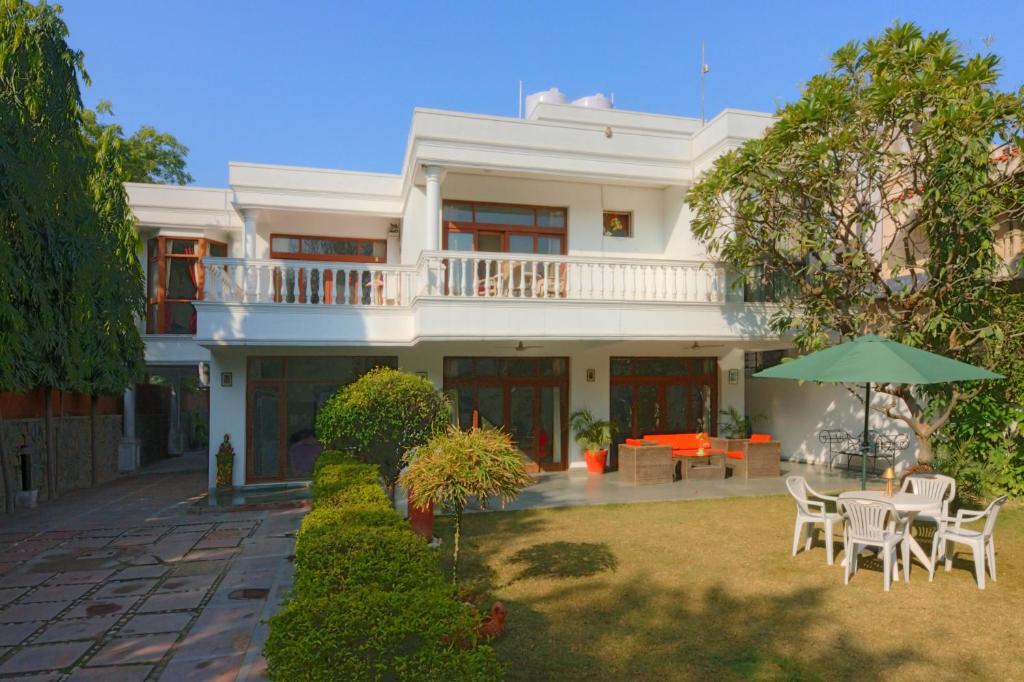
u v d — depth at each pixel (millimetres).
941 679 4508
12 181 8484
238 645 5223
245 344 11656
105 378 13812
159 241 16406
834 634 5250
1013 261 10055
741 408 15469
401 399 8125
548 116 15938
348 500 6043
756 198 9828
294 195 14711
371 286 12430
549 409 14672
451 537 8406
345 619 3025
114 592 6562
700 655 4855
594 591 6266
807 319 10242
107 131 14195
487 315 11430
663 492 11656
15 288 9375
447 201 14008
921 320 9312
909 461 13000
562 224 14656
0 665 4863
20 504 11953
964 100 8203
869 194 9727
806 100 9055
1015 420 9922
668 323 12211
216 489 12516
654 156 13656
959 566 7066
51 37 9359
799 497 7469
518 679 4461
